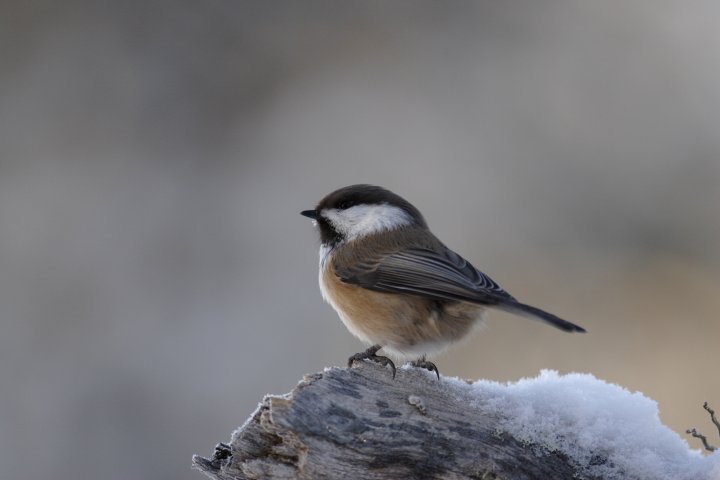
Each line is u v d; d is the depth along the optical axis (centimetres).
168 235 1338
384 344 729
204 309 1270
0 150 1377
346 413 537
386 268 723
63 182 1361
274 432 525
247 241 1341
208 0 1516
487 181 1391
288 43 1516
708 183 1355
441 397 563
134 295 1269
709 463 549
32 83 1436
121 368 1191
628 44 1442
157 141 1426
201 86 1470
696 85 1401
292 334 1245
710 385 1188
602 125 1409
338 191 808
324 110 1468
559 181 1386
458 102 1460
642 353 1231
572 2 1475
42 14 1475
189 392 1186
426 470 535
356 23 1534
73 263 1278
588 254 1338
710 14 1416
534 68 1460
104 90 1446
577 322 1263
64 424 1141
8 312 1222
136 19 1491
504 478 536
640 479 545
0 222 1305
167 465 1130
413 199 1379
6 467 1100
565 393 584
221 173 1412
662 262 1324
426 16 1516
